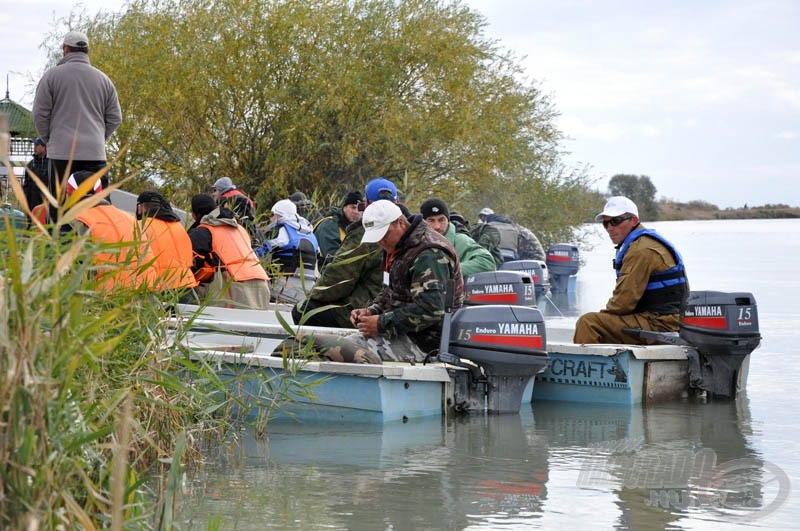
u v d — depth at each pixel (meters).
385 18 22.28
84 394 4.21
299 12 21.61
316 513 4.61
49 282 3.26
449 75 22.50
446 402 7.20
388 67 21.98
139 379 5.16
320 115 21.80
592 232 30.23
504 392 7.34
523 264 17.39
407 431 6.62
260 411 6.69
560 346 8.04
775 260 33.09
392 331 7.17
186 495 4.91
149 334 5.46
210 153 21.58
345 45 22.05
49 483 3.09
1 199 5.27
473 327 7.12
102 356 4.76
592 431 6.69
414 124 21.61
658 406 7.82
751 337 8.14
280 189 21.77
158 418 5.54
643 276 8.47
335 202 22.16
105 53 21.73
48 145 8.91
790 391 8.57
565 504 4.81
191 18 22.02
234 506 4.71
